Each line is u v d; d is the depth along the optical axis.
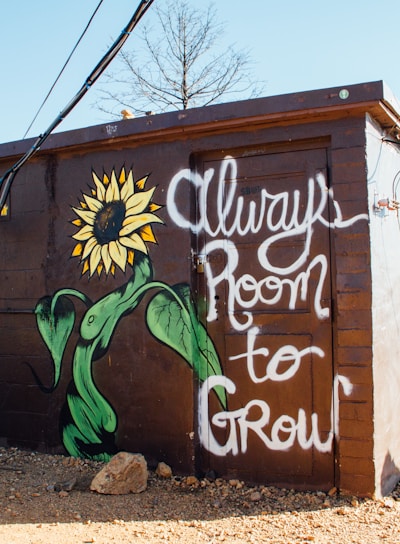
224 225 5.50
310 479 5.14
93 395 5.99
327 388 5.09
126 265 5.86
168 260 5.63
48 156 6.32
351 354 4.93
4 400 6.55
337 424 5.05
